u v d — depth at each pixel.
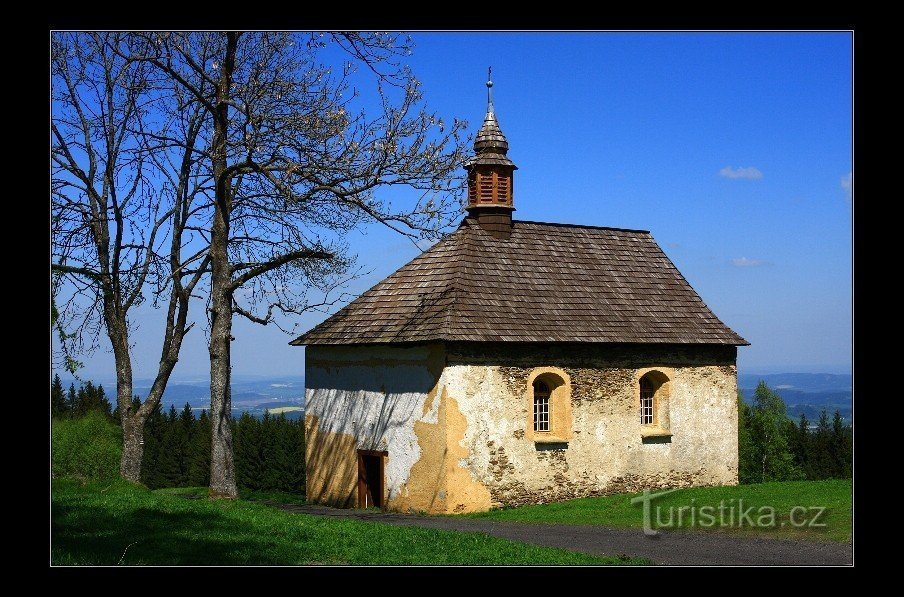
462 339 23.28
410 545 15.54
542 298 26.16
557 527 19.69
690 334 28.05
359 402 25.92
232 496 22.86
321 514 22.98
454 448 23.28
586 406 25.84
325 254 23.42
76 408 48.34
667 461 27.41
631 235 30.67
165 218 27.56
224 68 23.39
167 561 13.02
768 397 71.56
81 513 16.39
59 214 24.91
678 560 15.16
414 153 21.08
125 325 27.77
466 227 27.23
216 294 23.23
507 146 27.86
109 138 26.97
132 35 25.45
